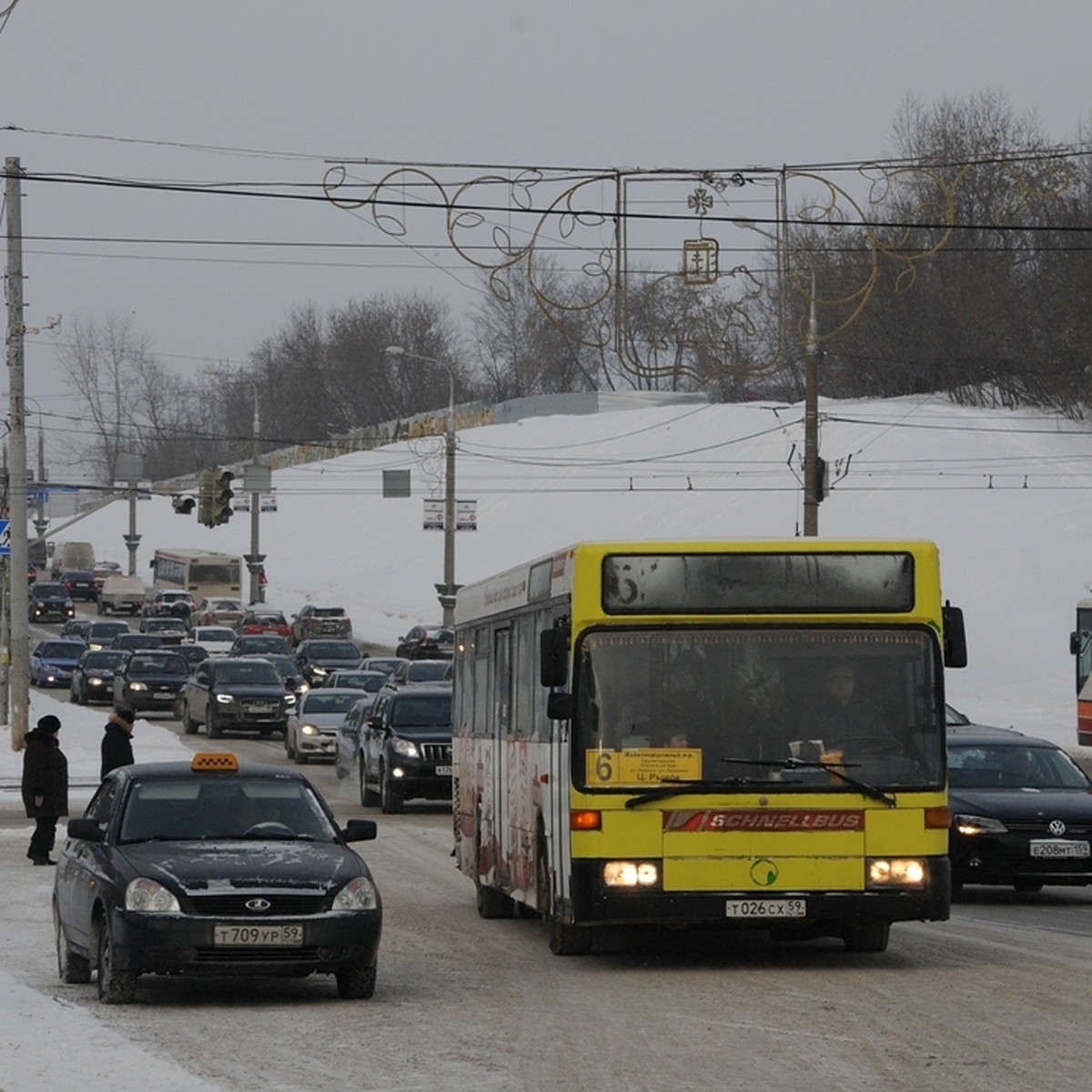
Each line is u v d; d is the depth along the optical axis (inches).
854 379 6092.5
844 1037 668.7
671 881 845.2
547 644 863.7
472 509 4143.7
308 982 850.1
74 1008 732.7
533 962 918.4
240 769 877.2
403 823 1873.8
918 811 852.6
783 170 1301.7
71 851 876.0
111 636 4840.1
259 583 5782.5
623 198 1286.9
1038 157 1533.0
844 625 871.1
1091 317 5068.9
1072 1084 574.6
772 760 855.1
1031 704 3361.2
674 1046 653.3
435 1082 588.7
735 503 5344.5
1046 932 1034.7
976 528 4503.0
